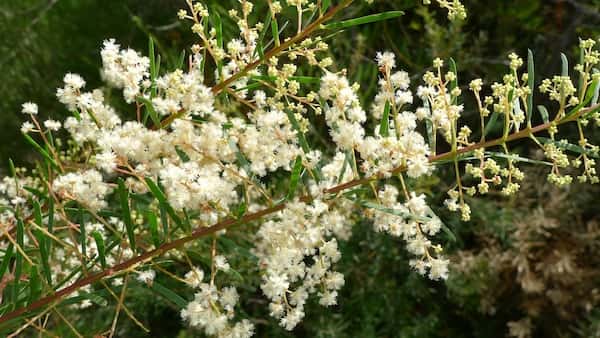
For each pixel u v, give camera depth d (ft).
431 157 1.02
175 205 0.97
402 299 2.62
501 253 2.65
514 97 1.01
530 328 2.59
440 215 2.67
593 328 2.42
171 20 3.14
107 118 1.09
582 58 1.00
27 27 3.30
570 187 2.62
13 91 3.24
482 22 3.12
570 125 2.65
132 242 1.01
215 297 1.01
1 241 1.32
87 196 1.03
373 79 2.47
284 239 1.03
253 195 1.26
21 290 1.10
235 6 2.44
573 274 2.49
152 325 2.63
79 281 1.02
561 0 2.91
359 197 1.05
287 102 1.08
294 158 1.04
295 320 1.04
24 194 1.28
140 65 1.08
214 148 1.02
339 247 2.19
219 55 1.08
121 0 3.26
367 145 1.00
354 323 2.63
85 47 3.28
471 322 2.75
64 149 2.96
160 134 1.02
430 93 1.05
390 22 2.95
